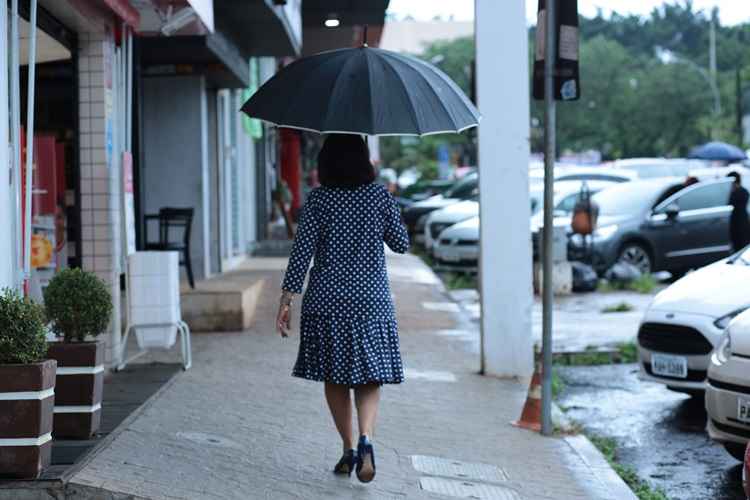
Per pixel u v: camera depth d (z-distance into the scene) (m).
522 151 11.78
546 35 9.30
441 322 16.30
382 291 7.23
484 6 11.62
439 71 7.65
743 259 11.78
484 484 7.92
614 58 85.81
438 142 100.88
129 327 11.15
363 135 7.34
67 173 13.38
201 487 7.09
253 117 7.30
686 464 9.33
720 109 80.88
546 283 9.52
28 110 8.20
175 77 17.17
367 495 7.30
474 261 23.72
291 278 7.20
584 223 21.08
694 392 11.38
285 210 31.30
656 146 84.81
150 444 8.02
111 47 10.88
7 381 6.59
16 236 7.98
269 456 8.06
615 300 19.52
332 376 7.11
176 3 10.77
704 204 22.59
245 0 15.14
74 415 7.91
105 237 10.80
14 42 8.00
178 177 17.30
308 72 7.26
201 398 9.99
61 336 8.16
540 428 9.60
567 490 7.94
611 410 11.34
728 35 113.56
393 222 7.29
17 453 6.65
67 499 6.63
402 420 9.78
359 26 23.09
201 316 14.42
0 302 6.63
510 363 11.95
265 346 13.22
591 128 84.81
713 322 10.67
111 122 10.88
